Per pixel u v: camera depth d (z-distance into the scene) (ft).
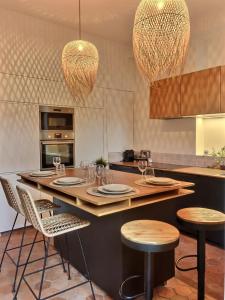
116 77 14.67
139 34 6.66
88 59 9.25
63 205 8.44
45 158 12.12
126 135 15.39
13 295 6.82
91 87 9.66
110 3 10.29
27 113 11.50
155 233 5.04
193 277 7.62
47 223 6.47
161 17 6.32
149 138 14.89
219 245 9.75
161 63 6.64
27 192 5.81
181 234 10.89
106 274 6.79
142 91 15.21
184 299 6.63
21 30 11.25
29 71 11.52
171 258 7.30
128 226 5.41
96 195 5.78
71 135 12.97
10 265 8.36
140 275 6.36
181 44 6.55
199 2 10.08
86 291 7.00
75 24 12.28
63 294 6.85
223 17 10.99
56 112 12.39
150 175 7.89
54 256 8.95
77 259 8.00
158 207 7.13
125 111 15.25
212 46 11.48
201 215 5.97
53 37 12.21
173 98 11.77
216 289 6.98
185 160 12.96
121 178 7.95
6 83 10.89
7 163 11.03
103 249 6.84
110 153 14.62
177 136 13.34
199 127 12.48
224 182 9.38
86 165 9.43
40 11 11.02
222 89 9.91
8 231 11.20
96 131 13.94
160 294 6.83
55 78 12.33
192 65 12.26
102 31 13.07
